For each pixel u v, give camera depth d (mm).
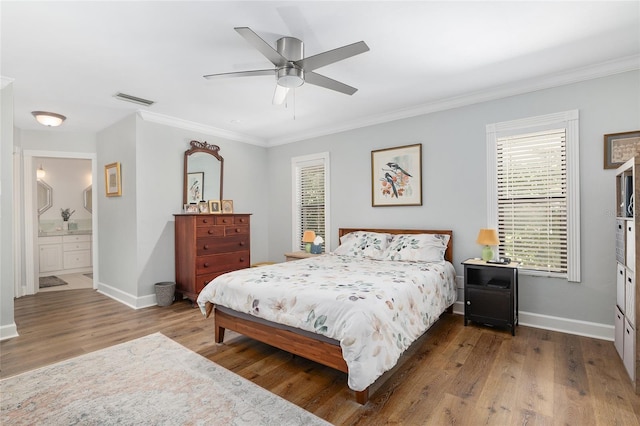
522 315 3266
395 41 2406
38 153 4668
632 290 2133
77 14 1998
